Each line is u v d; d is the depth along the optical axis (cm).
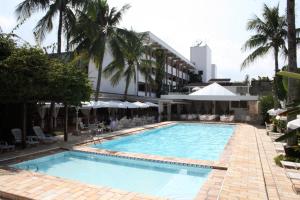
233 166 1012
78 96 1562
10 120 1617
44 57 1356
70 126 2505
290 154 1064
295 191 736
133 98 3453
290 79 1079
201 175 1038
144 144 1867
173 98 3419
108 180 1006
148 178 1021
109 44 2648
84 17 2200
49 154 1295
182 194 866
